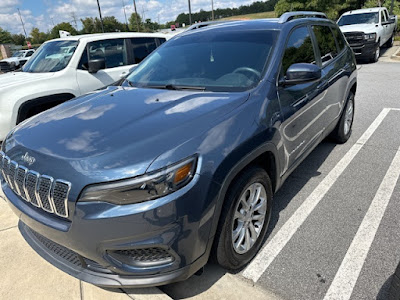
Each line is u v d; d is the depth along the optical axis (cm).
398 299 176
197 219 192
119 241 185
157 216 181
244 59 293
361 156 439
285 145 274
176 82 302
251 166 236
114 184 180
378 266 245
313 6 2241
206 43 329
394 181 368
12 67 765
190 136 200
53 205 195
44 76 535
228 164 205
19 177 213
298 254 262
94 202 183
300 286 231
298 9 2309
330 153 454
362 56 1271
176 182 184
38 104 509
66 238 195
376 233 282
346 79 433
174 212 184
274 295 225
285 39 305
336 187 363
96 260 197
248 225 244
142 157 186
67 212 190
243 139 220
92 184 183
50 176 195
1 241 291
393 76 989
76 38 596
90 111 253
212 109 230
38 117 266
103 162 186
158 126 212
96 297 224
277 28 314
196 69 307
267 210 263
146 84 317
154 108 243
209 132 206
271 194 263
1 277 248
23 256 271
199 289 233
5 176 232
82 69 569
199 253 201
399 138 496
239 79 277
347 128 487
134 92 291
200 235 196
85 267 214
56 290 233
